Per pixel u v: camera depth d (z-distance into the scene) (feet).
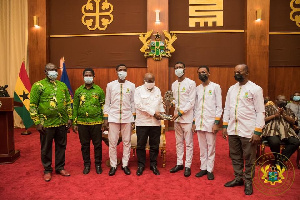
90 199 9.40
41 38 25.32
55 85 11.44
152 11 24.25
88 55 25.85
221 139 19.88
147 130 12.00
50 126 11.24
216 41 25.07
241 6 24.80
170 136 21.54
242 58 24.94
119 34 25.45
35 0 25.22
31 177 11.69
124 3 25.40
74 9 25.86
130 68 25.43
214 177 11.65
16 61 26.53
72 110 12.23
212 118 11.40
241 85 10.11
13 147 14.53
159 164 13.69
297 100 14.98
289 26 24.77
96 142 12.25
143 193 9.93
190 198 9.48
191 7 25.13
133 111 12.35
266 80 24.02
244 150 9.96
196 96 11.99
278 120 13.19
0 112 13.71
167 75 24.27
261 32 23.99
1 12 26.73
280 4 24.73
